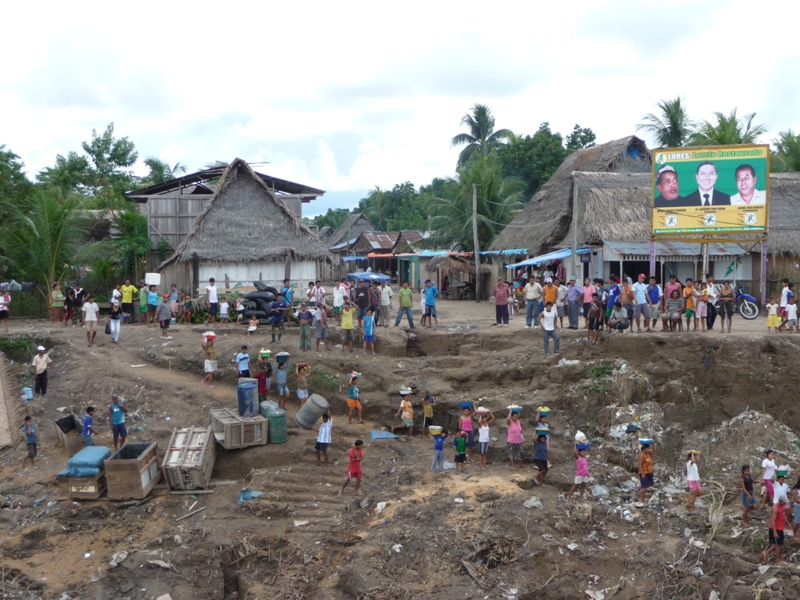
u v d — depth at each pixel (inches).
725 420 822.5
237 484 749.9
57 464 761.6
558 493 709.3
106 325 1096.2
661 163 1009.5
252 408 815.1
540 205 1521.9
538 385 890.1
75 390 904.3
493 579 573.3
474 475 741.9
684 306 916.0
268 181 1453.0
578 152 1689.2
